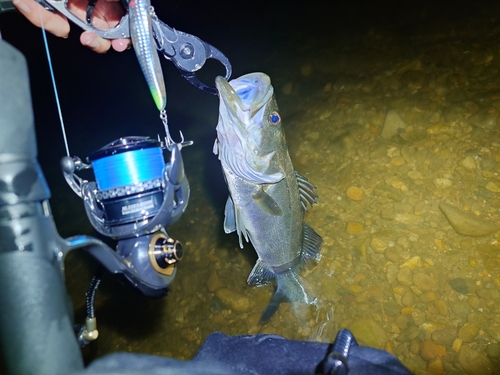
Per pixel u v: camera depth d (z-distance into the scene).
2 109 0.17
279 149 0.47
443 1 1.05
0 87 0.17
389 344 0.51
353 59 1.02
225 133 0.42
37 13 0.32
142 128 1.19
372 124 0.80
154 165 0.27
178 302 0.66
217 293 0.64
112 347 0.63
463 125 0.71
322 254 0.61
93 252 0.21
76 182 0.26
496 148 0.66
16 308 0.16
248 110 0.44
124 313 0.67
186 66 0.35
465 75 0.82
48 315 0.16
